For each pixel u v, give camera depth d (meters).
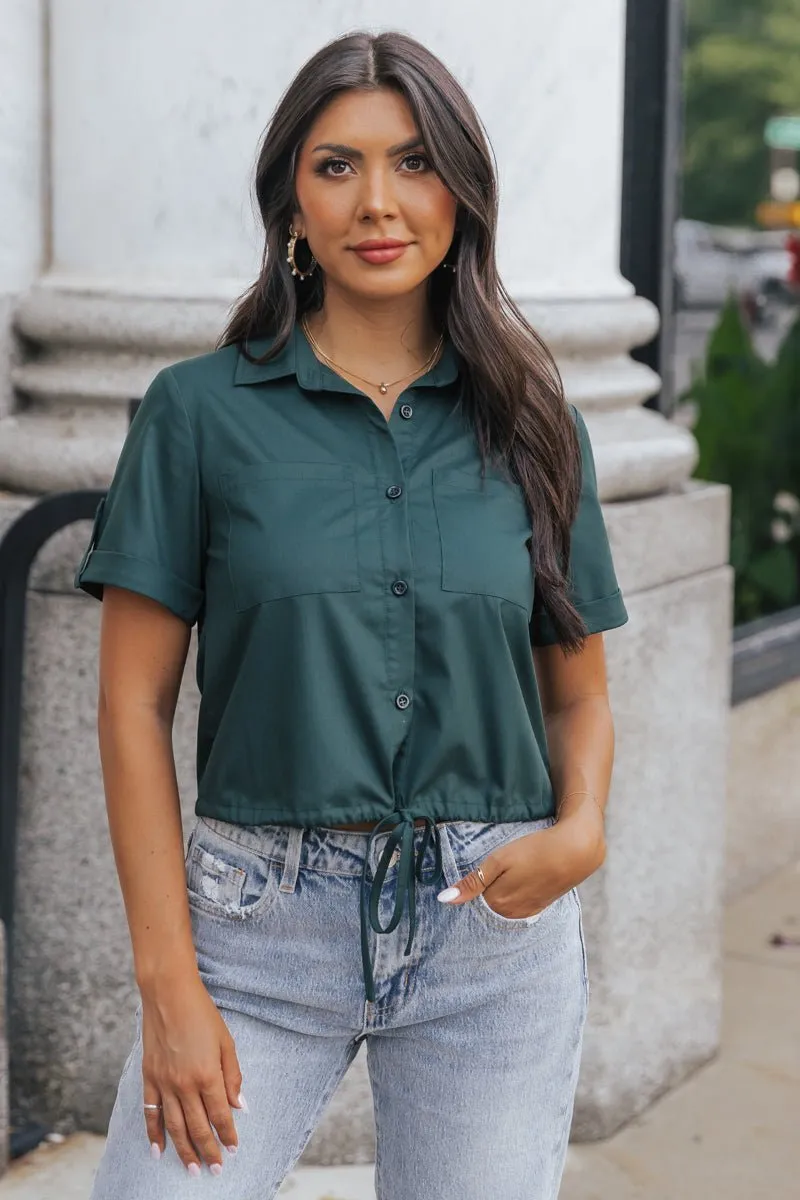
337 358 1.84
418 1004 1.79
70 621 3.10
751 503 5.52
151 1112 1.70
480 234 1.83
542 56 3.17
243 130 3.06
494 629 1.78
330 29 3.01
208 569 1.76
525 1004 1.82
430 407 1.84
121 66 3.11
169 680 1.78
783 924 4.75
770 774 5.14
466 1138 1.81
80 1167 3.13
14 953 3.22
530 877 1.76
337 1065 1.84
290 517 1.72
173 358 3.14
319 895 1.75
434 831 1.78
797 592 5.71
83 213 3.20
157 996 1.68
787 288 5.60
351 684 1.72
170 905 1.70
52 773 3.16
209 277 3.12
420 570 1.74
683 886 3.62
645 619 3.36
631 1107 3.53
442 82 1.75
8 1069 3.22
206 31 3.04
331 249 1.77
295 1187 3.16
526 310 3.20
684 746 3.56
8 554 2.99
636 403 3.52
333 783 1.72
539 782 1.84
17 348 3.26
